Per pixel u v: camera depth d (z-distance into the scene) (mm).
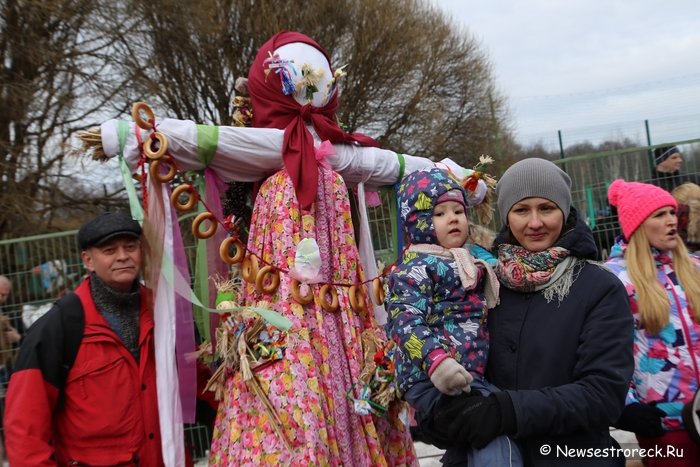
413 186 2584
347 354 3041
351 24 18078
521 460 2232
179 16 13250
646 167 6473
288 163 3096
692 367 3078
